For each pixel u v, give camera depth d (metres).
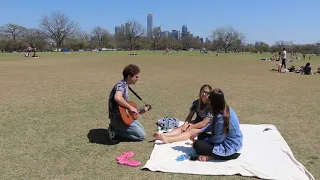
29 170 5.09
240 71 25.48
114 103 6.38
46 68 27.16
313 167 5.28
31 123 7.88
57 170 5.10
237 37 144.38
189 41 166.00
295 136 7.01
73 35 125.25
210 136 5.74
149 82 16.66
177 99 11.35
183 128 6.46
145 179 4.78
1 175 4.90
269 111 9.51
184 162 5.35
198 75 21.17
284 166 5.17
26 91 13.13
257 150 5.85
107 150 6.02
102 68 27.33
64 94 12.34
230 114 5.42
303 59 60.00
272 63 40.03
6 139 6.61
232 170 5.04
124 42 147.12
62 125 7.74
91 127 7.59
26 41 113.06
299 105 10.48
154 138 6.78
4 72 22.81
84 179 4.78
